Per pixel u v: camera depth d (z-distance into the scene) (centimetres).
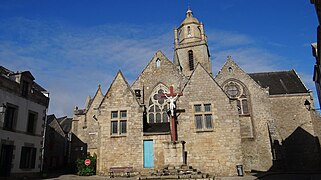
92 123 3284
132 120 2159
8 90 2095
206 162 1989
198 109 2122
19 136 2180
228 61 3256
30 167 2270
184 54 4178
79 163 2345
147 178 1653
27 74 2339
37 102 2464
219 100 2114
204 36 4259
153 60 3028
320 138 2942
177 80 2883
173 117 2025
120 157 2089
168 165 1869
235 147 1991
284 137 3025
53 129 3912
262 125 2927
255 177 1845
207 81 2180
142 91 2917
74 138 3525
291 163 2939
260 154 2830
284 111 3112
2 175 2012
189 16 4491
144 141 2108
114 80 2302
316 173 2339
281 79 3503
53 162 3825
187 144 2047
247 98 3064
